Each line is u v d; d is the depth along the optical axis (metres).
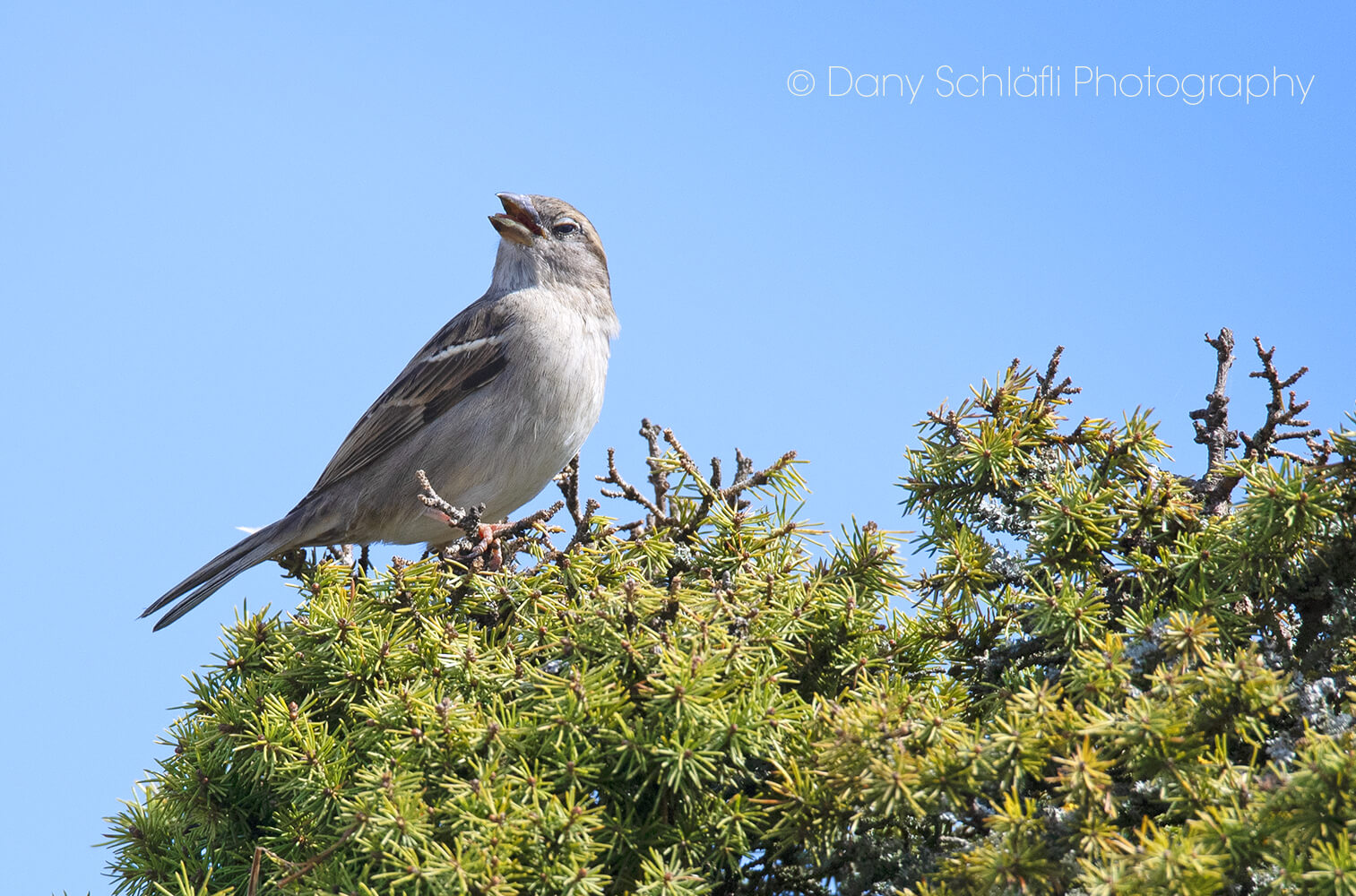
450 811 5.88
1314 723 5.68
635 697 6.52
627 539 8.45
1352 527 6.59
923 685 7.22
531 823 5.78
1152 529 7.39
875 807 5.61
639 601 6.84
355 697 7.08
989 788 5.78
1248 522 6.65
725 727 6.03
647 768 6.14
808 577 7.54
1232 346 8.16
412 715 6.50
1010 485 7.84
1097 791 5.19
